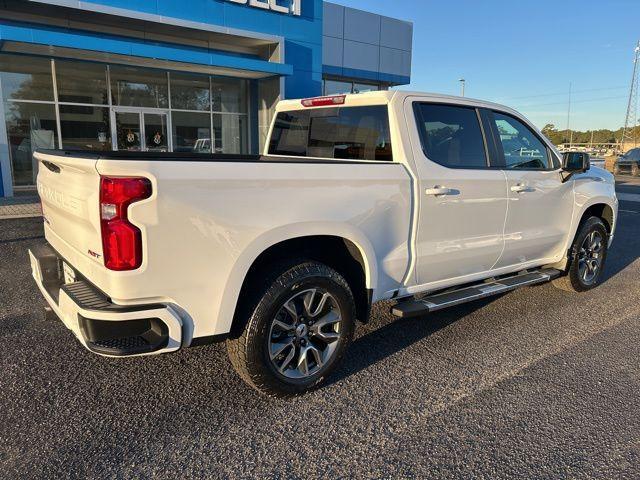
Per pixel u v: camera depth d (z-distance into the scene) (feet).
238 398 10.71
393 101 12.30
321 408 10.39
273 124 16.60
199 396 10.75
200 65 44.91
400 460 8.78
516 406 10.59
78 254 9.71
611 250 26.86
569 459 8.87
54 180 10.62
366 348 13.41
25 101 43.39
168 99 50.26
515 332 14.73
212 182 8.86
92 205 8.44
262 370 10.03
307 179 10.09
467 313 16.37
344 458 8.81
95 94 46.39
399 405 10.56
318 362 10.92
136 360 12.32
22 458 8.58
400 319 15.62
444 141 13.20
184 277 8.83
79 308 8.44
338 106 13.93
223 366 12.14
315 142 14.84
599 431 9.72
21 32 35.19
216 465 8.56
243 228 9.31
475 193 13.43
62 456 8.67
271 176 9.59
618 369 12.38
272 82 52.29
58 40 36.70
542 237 15.99
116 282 8.31
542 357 13.02
